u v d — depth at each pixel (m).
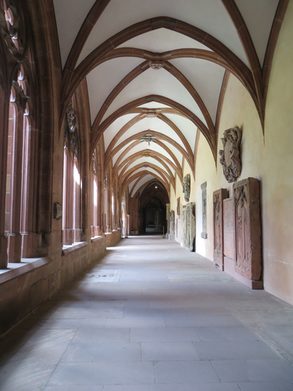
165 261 12.03
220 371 3.11
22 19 5.40
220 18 7.15
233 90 9.37
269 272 6.71
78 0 6.52
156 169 27.61
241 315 5.04
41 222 6.21
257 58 7.12
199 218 14.76
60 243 7.02
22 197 6.02
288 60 6.05
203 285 7.45
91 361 3.33
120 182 27.08
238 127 8.80
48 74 6.30
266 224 6.89
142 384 2.85
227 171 9.34
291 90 5.86
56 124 6.80
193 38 7.83
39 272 5.47
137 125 16.62
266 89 6.99
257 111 7.27
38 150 6.29
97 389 2.76
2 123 4.48
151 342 3.87
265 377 2.99
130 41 8.70
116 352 3.56
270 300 6.02
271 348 3.71
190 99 11.52
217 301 5.95
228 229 9.13
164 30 8.30
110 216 20.03
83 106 10.23
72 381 2.90
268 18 6.71
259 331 4.29
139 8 7.22
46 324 4.54
